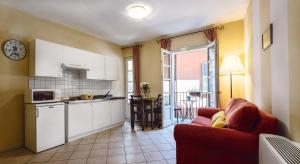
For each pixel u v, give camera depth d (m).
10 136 3.07
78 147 3.14
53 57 3.42
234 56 3.29
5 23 3.05
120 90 5.73
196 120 2.93
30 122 3.03
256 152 1.70
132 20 3.71
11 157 2.73
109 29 4.27
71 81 4.19
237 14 3.52
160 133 4.02
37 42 3.18
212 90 4.12
